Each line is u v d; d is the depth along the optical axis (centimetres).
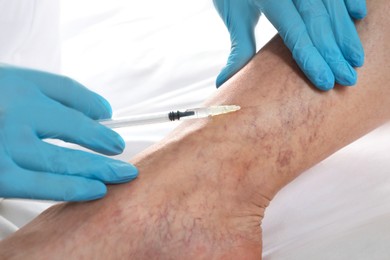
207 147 103
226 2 123
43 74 101
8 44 164
